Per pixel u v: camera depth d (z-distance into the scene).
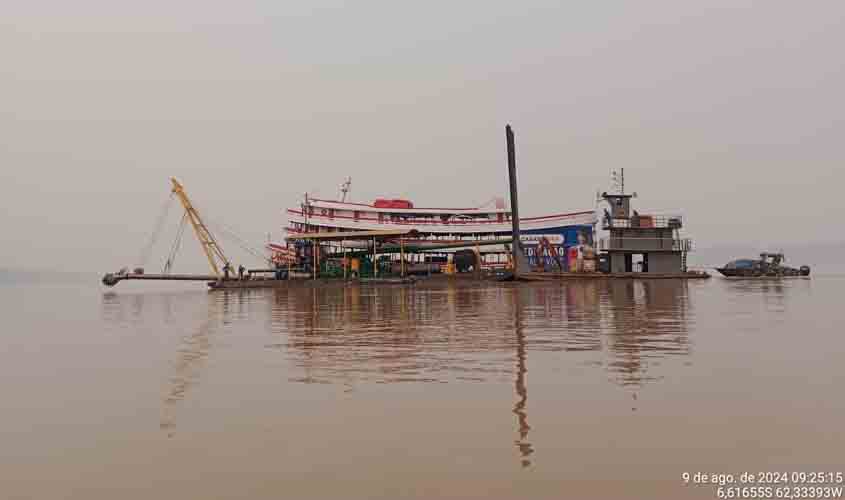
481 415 8.34
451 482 5.80
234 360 14.06
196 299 57.50
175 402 9.54
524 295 46.97
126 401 9.66
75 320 29.53
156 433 7.73
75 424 8.23
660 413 8.22
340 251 102.38
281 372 12.20
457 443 7.07
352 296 54.50
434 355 14.15
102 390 10.60
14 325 26.41
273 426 7.99
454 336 18.28
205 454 6.83
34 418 8.59
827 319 22.17
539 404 8.91
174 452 6.93
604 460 6.36
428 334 19.05
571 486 5.66
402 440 7.23
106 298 65.69
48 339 19.81
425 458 6.54
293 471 6.21
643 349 14.46
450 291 60.47
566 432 7.42
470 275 91.62
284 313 31.98
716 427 7.49
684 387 9.89
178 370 12.73
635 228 82.31
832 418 7.80
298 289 80.94
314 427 7.90
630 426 7.62
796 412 8.12
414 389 10.21
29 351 16.50
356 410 8.79
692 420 7.84
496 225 104.69
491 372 11.66
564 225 101.19
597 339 16.69
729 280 86.75
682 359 12.81
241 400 9.61
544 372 11.52
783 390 9.52
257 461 6.55
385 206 109.62
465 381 10.79
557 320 23.28
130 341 18.84
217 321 27.05
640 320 22.66
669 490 5.54
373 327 22.16
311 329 21.84
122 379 11.71
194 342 18.19
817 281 81.44
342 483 5.83
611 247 82.06
